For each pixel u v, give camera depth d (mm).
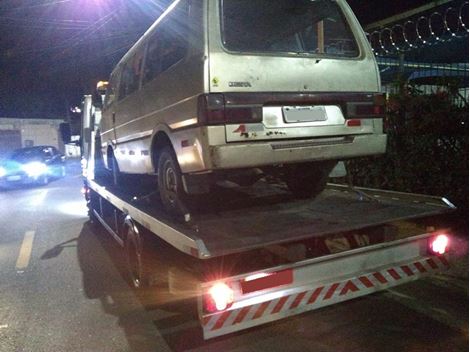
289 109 3764
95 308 4422
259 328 3680
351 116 4031
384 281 3482
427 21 7012
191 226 3459
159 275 4211
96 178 8359
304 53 3906
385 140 4281
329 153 3975
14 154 17156
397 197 4539
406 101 5992
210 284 2889
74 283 5215
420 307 3902
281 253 3258
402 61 8195
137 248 4566
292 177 5168
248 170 4512
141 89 4902
